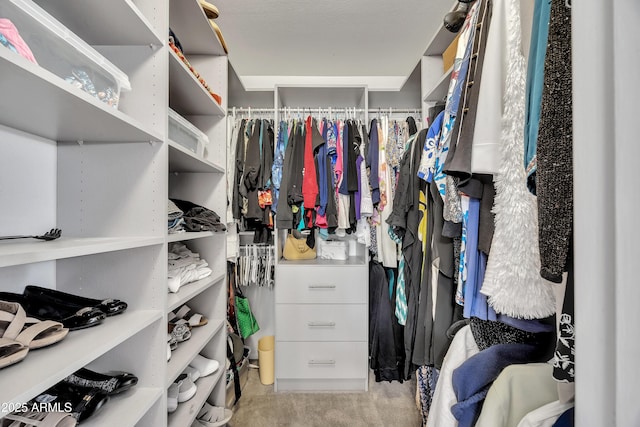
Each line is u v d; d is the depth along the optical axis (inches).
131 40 37.9
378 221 76.0
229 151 76.4
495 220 31.8
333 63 85.8
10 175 32.3
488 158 30.4
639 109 11.2
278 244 83.0
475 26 36.4
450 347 40.1
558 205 19.6
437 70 63.7
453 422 35.4
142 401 34.5
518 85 29.3
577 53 13.3
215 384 58.2
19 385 20.4
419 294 56.9
